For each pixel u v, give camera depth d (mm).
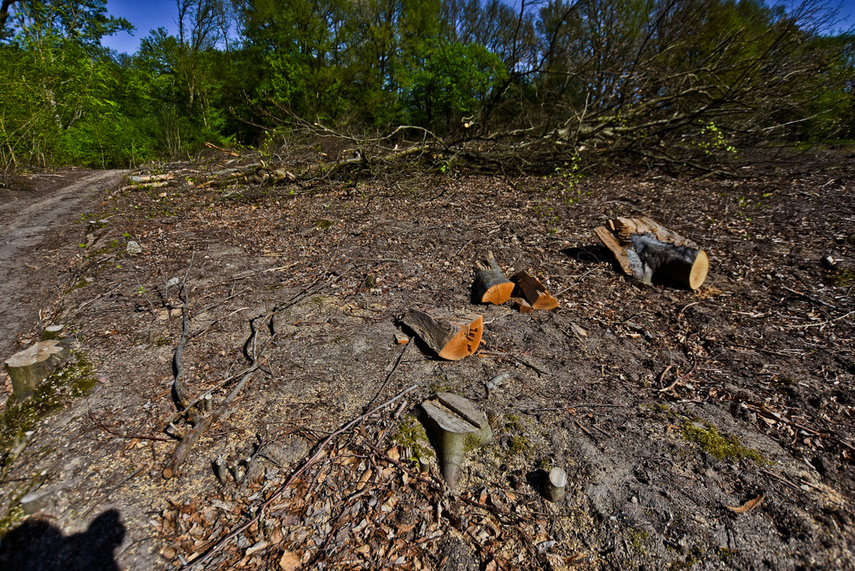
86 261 5273
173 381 2879
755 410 2465
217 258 5281
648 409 2510
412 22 21109
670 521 1856
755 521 1829
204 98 19828
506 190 8586
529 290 3820
